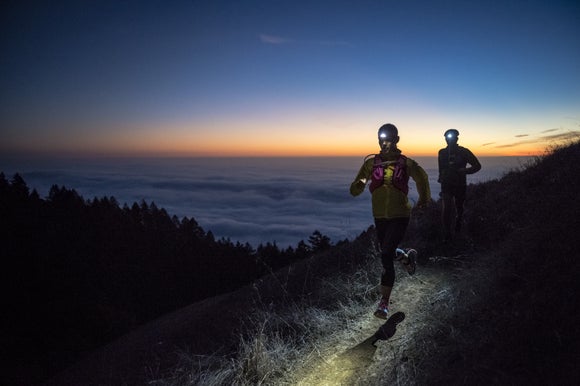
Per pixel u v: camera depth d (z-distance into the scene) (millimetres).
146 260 63812
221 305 8844
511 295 3580
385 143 4344
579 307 2932
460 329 3541
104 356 9516
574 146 7859
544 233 4281
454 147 6055
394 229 4176
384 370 3547
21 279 31641
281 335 5188
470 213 7027
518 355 2812
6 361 20969
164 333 8734
